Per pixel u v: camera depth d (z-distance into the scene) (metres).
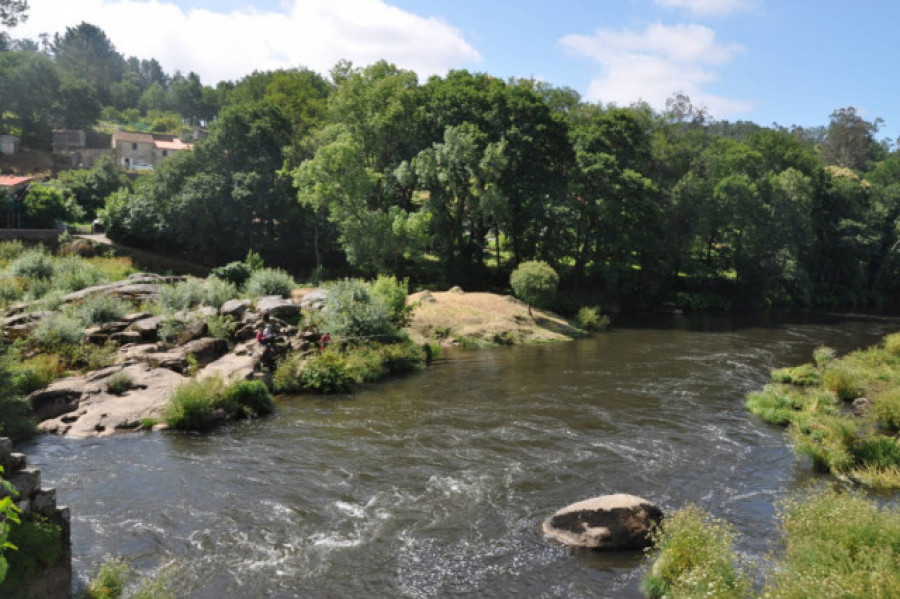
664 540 10.51
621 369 28.67
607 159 50.59
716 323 49.03
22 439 16.83
